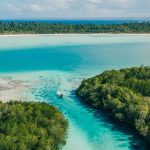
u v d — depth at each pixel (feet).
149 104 219.20
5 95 268.41
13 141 155.84
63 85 303.68
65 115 224.33
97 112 228.02
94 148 175.42
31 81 319.68
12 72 363.76
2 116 182.80
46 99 260.21
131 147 176.96
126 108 207.21
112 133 194.08
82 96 258.16
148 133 180.86
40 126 175.83
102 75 283.18
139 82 257.14
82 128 201.26
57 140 171.94
